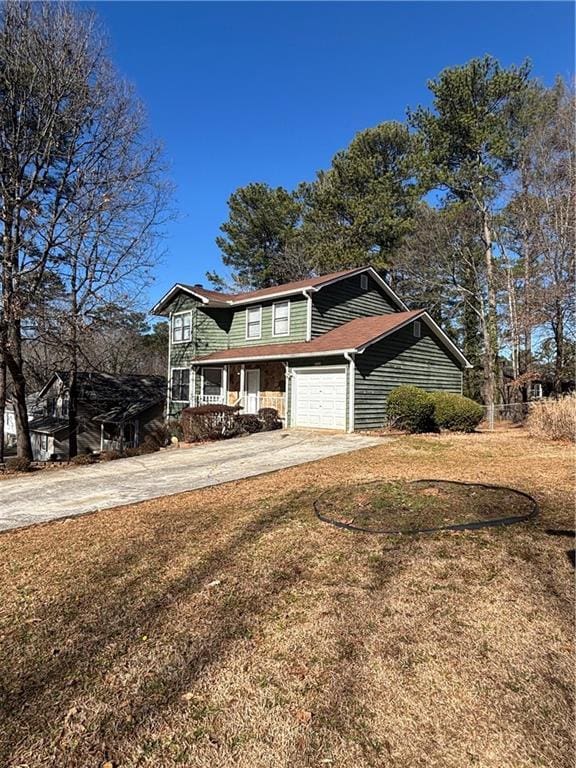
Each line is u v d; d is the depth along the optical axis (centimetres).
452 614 288
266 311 1758
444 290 2364
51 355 2000
